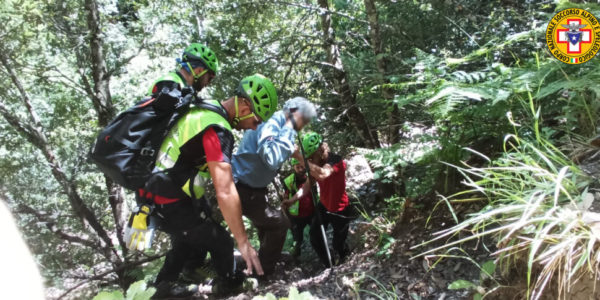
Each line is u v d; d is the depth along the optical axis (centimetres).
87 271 654
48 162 606
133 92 675
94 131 677
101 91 636
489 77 321
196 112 280
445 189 346
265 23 634
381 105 526
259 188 378
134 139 272
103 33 628
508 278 213
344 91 565
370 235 432
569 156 253
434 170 355
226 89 555
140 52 674
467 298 248
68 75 692
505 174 236
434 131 448
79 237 631
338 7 537
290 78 656
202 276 411
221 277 370
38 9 565
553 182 196
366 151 377
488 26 409
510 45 367
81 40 600
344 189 450
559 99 284
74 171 625
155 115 275
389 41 526
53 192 634
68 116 685
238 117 305
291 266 474
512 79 284
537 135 222
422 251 324
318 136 432
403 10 488
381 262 346
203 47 325
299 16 661
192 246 372
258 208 379
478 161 360
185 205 301
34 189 618
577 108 270
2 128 641
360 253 404
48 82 643
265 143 344
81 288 613
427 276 296
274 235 397
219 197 266
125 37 649
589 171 220
